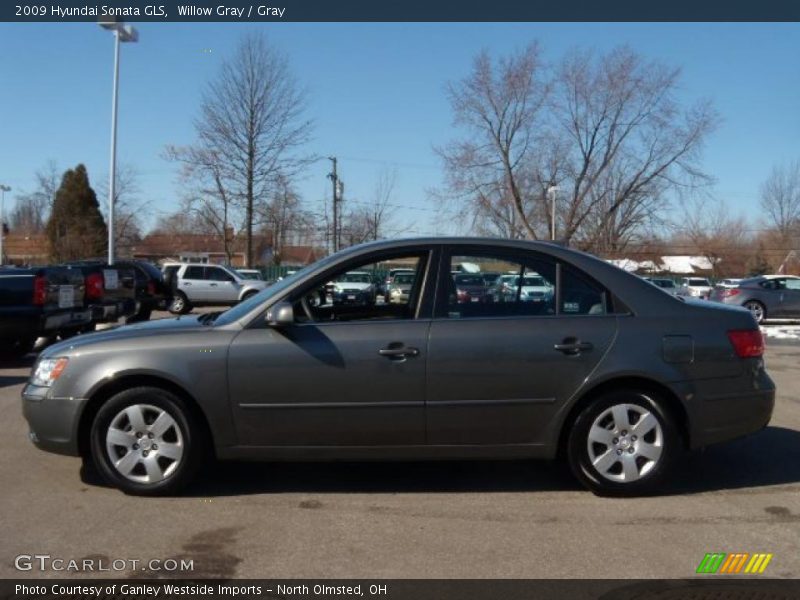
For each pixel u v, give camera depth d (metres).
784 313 22.62
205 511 4.66
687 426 4.95
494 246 5.08
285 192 38.78
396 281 5.29
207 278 25.30
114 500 4.84
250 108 36.38
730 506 4.83
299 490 5.08
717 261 67.19
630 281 5.07
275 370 4.76
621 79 41.50
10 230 70.75
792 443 6.44
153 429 4.85
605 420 4.92
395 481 5.29
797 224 63.56
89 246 51.50
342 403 4.79
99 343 4.89
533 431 4.88
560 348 4.83
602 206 44.25
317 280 4.99
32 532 4.32
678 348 4.89
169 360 4.77
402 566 3.90
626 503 4.86
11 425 6.89
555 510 4.73
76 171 54.38
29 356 11.80
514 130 42.25
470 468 5.61
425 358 4.78
